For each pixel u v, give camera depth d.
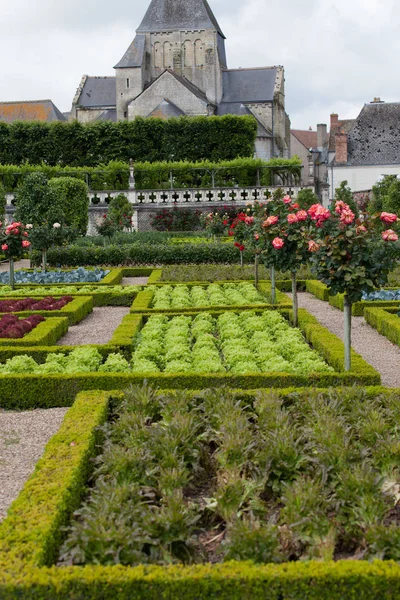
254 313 15.59
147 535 5.25
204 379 10.09
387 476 6.60
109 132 54.41
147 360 11.32
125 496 5.77
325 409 7.76
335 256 9.93
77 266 29.44
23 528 5.37
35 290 21.00
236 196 45.81
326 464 6.42
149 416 8.24
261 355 11.57
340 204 10.16
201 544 5.47
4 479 7.23
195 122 55.62
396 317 14.84
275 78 77.00
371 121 63.59
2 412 9.97
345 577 4.57
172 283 21.67
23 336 13.43
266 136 74.44
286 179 52.28
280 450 6.56
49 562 5.23
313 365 10.70
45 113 77.19
